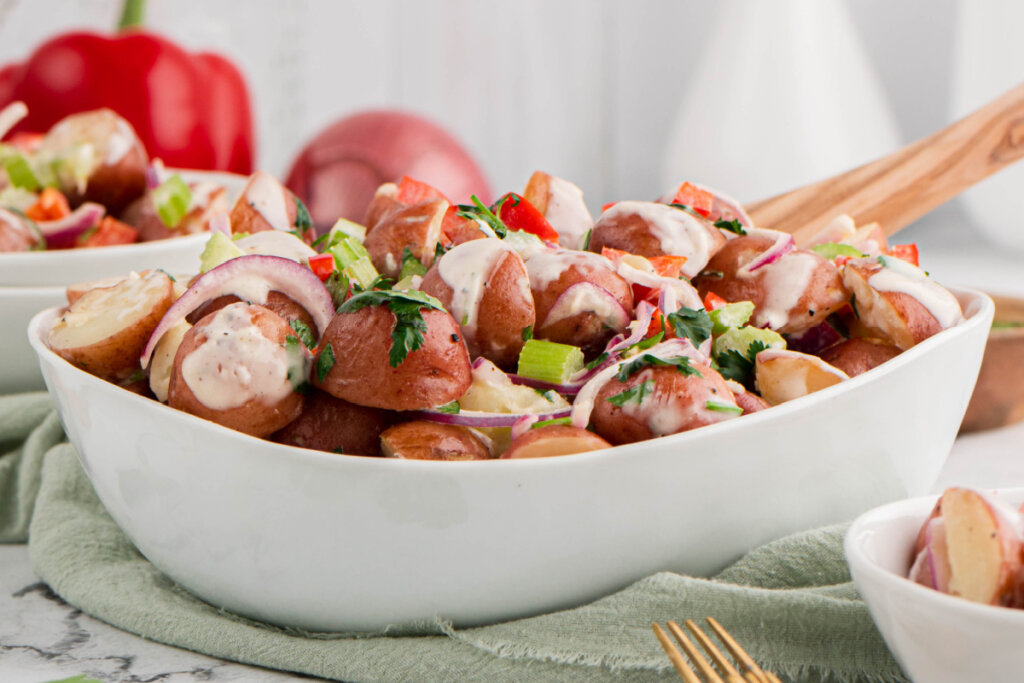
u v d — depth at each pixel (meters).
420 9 1.93
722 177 1.58
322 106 1.95
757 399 0.56
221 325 0.54
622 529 0.53
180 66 1.32
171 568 0.56
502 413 0.55
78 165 0.86
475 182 1.28
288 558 0.53
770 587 0.54
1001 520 0.48
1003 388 0.70
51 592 0.61
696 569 0.55
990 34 1.43
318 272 0.58
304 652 0.53
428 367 0.53
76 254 0.76
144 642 0.56
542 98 1.91
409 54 1.94
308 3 1.92
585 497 0.52
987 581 0.48
